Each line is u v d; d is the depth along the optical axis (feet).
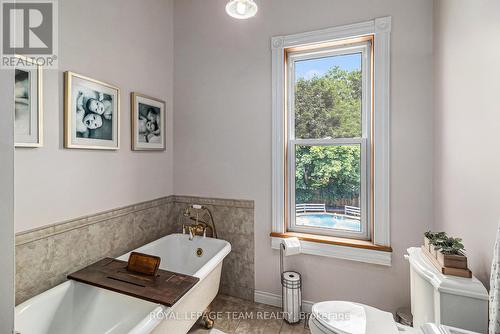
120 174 6.41
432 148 5.70
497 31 3.35
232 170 7.52
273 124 6.99
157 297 4.15
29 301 4.12
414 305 4.49
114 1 6.17
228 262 7.60
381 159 6.06
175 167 8.18
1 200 1.50
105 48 5.94
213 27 7.70
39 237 4.64
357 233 6.59
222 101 7.61
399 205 5.97
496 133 3.39
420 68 5.75
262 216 7.21
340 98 6.73
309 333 6.02
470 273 3.63
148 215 7.26
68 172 5.16
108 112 5.99
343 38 6.31
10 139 1.54
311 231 7.02
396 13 5.90
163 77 7.82
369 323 3.95
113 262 5.57
